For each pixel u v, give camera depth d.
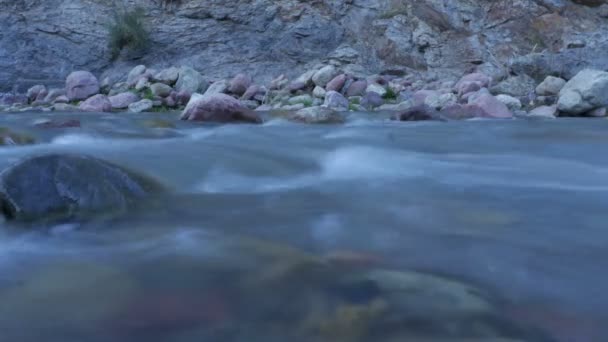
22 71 14.34
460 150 4.46
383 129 6.05
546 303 1.33
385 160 3.88
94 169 2.36
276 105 10.88
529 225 2.06
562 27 14.02
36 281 1.46
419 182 3.02
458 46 14.30
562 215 2.23
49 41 14.83
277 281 1.46
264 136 5.20
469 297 1.35
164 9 15.55
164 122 6.27
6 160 3.54
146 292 1.38
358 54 14.43
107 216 2.17
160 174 2.97
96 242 1.82
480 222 2.11
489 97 8.04
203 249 1.74
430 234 1.94
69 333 1.17
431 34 14.51
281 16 15.08
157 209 2.31
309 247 1.77
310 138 5.08
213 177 3.07
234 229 2.00
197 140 4.73
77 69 14.67
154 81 12.65
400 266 1.59
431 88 12.20
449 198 2.58
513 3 14.61
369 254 1.70
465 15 14.77
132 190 2.47
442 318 1.23
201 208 2.35
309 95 11.70
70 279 1.48
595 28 14.07
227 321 1.22
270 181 3.05
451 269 1.57
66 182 2.24
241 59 14.55
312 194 2.68
